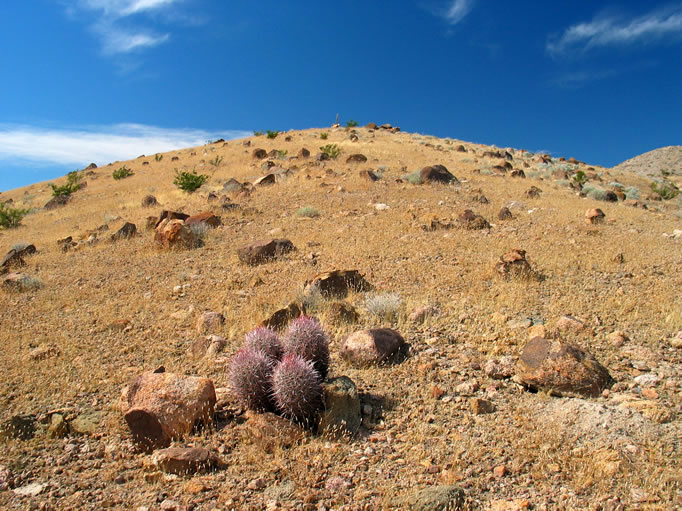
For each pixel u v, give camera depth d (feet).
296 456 15.14
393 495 13.14
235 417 18.01
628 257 36.76
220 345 24.21
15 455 16.42
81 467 15.60
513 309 26.81
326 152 101.40
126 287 37.35
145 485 14.40
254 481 13.94
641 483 13.06
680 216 70.18
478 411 17.33
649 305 26.43
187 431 16.62
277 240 42.39
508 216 52.21
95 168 154.92
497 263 32.89
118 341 26.37
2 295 38.01
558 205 60.85
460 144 146.10
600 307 26.48
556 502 12.56
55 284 40.37
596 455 14.28
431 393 18.65
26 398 20.47
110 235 55.62
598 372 18.54
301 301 29.04
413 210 54.39
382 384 19.69
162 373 18.22
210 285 35.24
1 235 70.49
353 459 15.03
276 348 18.67
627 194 92.79
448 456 14.90
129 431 17.52
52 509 13.50
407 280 33.14
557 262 35.40
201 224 52.65
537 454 14.71
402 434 16.34
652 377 18.85
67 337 27.40
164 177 109.91
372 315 26.99
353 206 59.98
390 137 151.74
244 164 108.47
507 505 12.46
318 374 17.06
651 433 15.34
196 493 13.74
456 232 46.37
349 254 40.42
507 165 97.55
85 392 20.80
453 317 26.27
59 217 80.38
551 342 19.56
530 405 17.69
